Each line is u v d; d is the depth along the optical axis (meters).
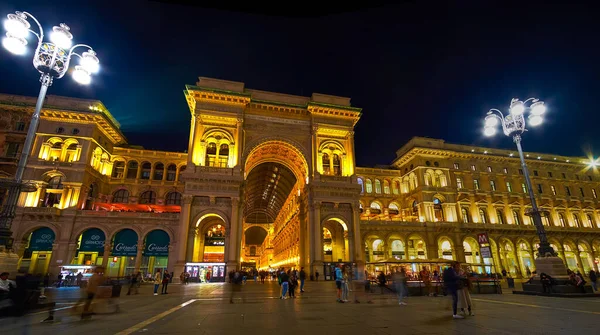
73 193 41.28
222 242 43.62
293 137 45.00
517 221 57.06
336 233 46.12
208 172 39.25
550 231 55.50
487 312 12.21
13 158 41.41
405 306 14.69
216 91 41.84
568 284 20.52
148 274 41.03
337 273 17.19
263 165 57.50
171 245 40.53
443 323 9.73
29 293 13.15
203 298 19.06
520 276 51.06
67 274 34.03
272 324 9.71
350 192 42.62
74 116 44.28
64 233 38.78
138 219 41.25
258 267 92.44
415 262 26.77
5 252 15.02
